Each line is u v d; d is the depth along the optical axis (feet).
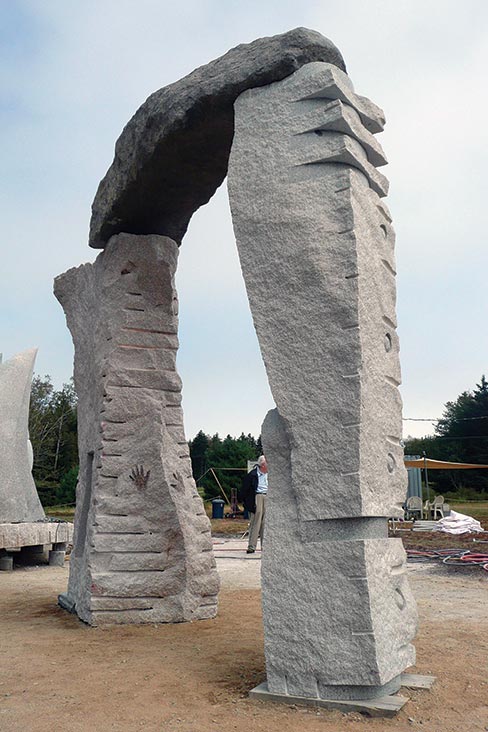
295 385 14.88
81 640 19.43
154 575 21.76
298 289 15.12
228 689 14.76
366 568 13.69
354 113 15.90
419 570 35.40
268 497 15.07
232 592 27.89
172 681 15.34
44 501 120.88
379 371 15.24
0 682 15.37
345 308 14.60
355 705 13.29
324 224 15.07
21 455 41.45
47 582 31.73
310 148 15.49
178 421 23.59
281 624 14.28
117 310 23.20
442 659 17.10
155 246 23.35
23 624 21.85
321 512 14.21
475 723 12.83
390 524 64.75
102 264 23.80
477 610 24.22
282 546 14.62
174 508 22.09
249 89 16.75
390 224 17.04
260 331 15.37
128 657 17.51
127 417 22.62
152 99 19.48
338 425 14.33
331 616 13.83
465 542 49.21
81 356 25.77
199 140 19.11
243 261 15.76
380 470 14.78
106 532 21.74
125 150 21.11
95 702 13.97
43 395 144.36
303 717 13.06
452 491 137.59
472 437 135.95
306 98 15.70
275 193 15.65
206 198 22.43
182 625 21.36
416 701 13.89
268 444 15.29
